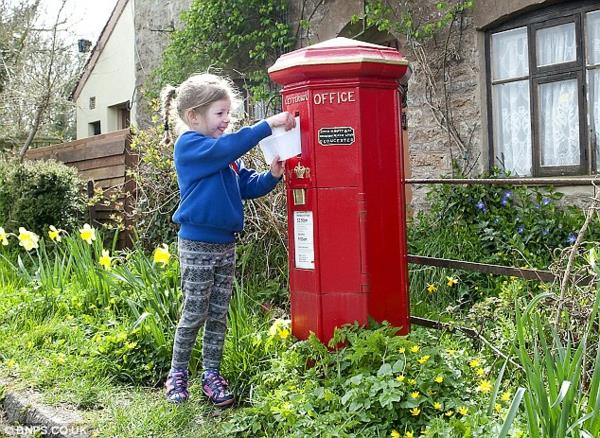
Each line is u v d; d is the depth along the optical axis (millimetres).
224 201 3488
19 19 12766
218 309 3662
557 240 5949
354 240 3465
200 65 9875
